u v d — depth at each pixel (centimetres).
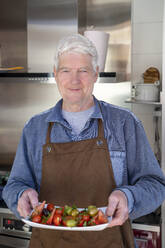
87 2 200
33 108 216
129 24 193
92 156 107
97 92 202
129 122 109
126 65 196
